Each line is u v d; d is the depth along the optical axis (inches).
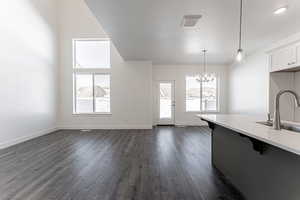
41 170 124.8
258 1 113.3
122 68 288.0
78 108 298.4
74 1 283.9
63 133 254.4
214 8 122.6
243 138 94.0
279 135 64.2
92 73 291.9
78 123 289.7
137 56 261.7
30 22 219.0
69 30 285.1
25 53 209.8
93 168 128.5
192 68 323.6
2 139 177.6
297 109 184.2
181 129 284.0
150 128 287.3
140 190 98.2
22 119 204.8
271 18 138.5
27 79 213.3
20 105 201.8
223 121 103.6
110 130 276.5
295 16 135.0
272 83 191.0
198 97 329.1
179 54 251.9
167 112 328.2
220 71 323.6
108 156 154.6
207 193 95.6
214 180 110.4
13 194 94.1
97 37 282.8
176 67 323.6
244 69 267.3
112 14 130.5
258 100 230.4
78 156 154.5
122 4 116.4
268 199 74.2
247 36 179.9
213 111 327.9
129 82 287.9
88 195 93.3
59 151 168.7
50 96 263.3
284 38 185.5
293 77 188.2
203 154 160.6
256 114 234.5
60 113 288.4
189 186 102.8
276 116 77.7
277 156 68.2
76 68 289.0
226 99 323.9
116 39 186.5
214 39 189.2
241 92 276.1
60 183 106.0
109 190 98.3
